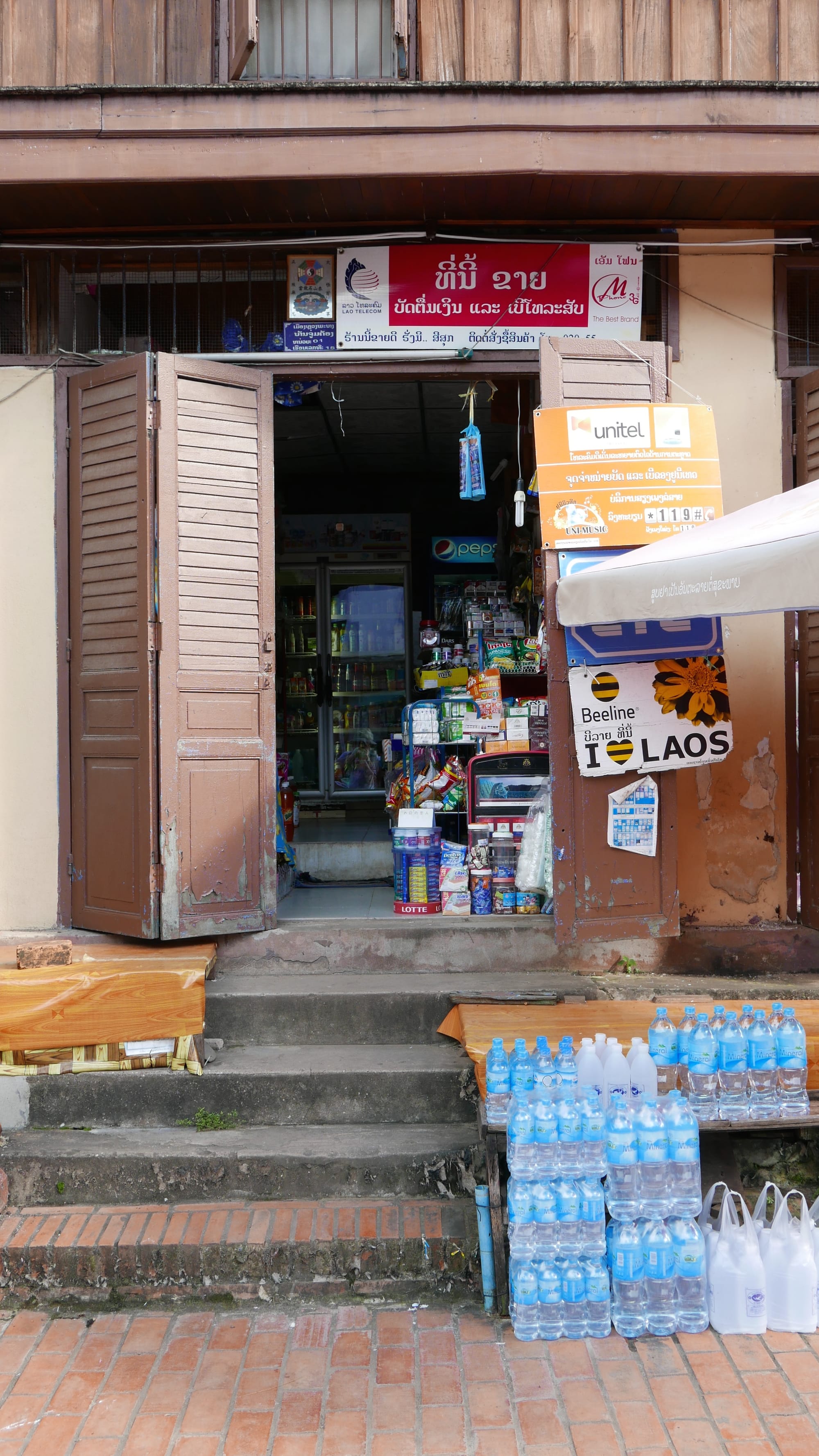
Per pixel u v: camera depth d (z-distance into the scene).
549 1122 3.17
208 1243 3.45
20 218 4.76
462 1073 4.02
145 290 4.95
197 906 4.54
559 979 4.59
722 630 4.54
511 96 4.37
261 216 4.76
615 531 4.36
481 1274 3.42
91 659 4.71
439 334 4.83
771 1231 3.26
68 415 4.82
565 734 4.39
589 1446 2.68
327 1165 3.74
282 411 7.24
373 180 4.43
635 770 4.38
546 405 4.48
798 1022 3.78
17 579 4.82
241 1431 2.78
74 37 4.66
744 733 4.85
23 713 4.82
